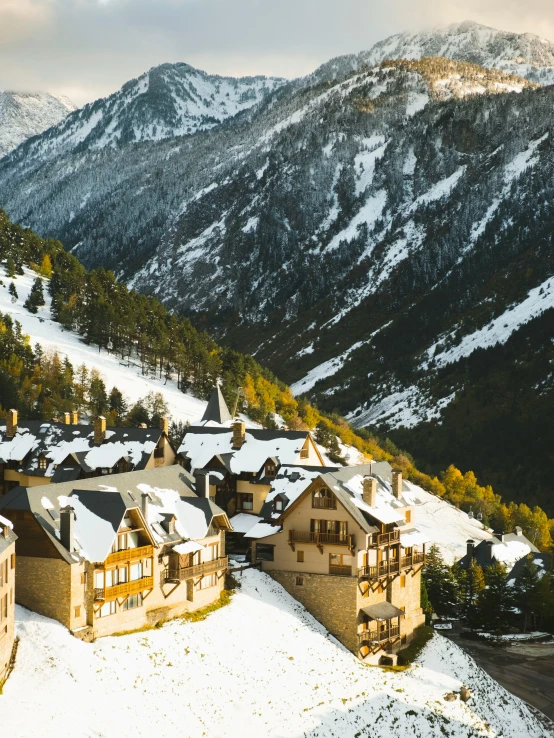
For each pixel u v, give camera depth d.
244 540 104.44
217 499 107.94
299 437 112.88
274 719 74.56
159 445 112.75
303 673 82.00
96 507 78.00
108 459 111.06
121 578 77.75
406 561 98.25
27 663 68.38
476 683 92.19
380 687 84.44
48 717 64.00
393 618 95.88
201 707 72.38
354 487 96.88
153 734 67.19
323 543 92.19
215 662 78.25
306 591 93.12
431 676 90.50
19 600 74.75
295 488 97.81
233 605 87.81
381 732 77.75
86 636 73.75
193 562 85.38
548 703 92.25
